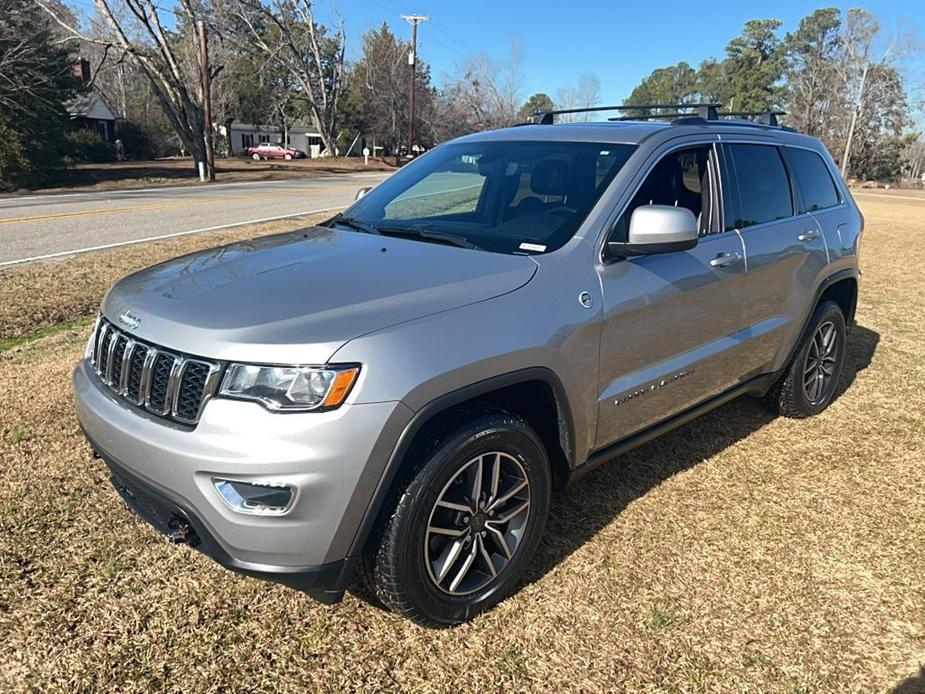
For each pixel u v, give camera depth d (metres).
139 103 60.44
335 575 2.32
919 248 13.43
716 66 97.88
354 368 2.19
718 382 3.73
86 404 2.62
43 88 28.22
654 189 3.27
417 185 3.82
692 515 3.47
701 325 3.47
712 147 3.68
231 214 15.59
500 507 2.72
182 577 2.88
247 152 70.25
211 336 2.26
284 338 2.21
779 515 3.50
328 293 2.48
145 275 2.96
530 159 3.49
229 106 67.19
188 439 2.23
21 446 3.90
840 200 4.80
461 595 2.62
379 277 2.62
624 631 2.67
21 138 26.89
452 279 2.60
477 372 2.42
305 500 2.17
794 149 4.40
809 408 4.67
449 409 2.52
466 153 3.88
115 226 13.02
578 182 3.23
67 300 7.01
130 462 2.40
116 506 3.35
